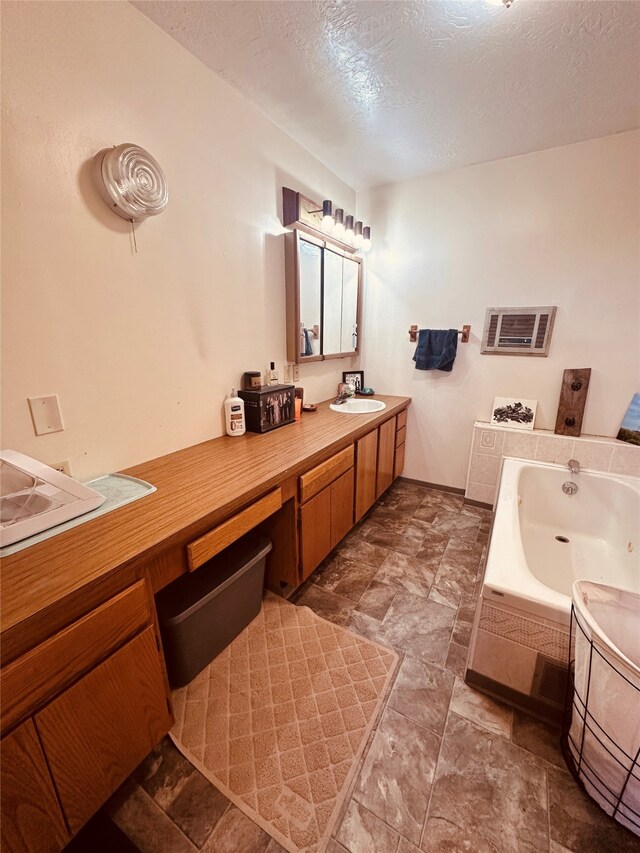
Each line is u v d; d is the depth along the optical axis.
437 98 1.67
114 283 1.26
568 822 0.95
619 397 2.24
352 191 2.72
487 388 2.63
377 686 1.32
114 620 0.86
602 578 1.85
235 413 1.79
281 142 1.93
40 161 1.02
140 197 1.23
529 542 2.13
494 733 1.17
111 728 0.89
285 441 1.75
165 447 1.54
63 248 1.11
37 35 0.98
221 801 1.00
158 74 1.30
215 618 1.38
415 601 1.76
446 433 2.85
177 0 1.17
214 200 1.59
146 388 1.43
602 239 2.12
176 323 1.51
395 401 2.75
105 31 1.13
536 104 1.71
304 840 0.92
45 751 0.75
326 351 2.55
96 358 1.24
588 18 1.21
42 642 0.73
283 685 1.33
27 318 1.05
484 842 0.91
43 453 1.14
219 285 1.68
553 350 2.37
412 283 2.73
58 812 0.80
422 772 1.06
